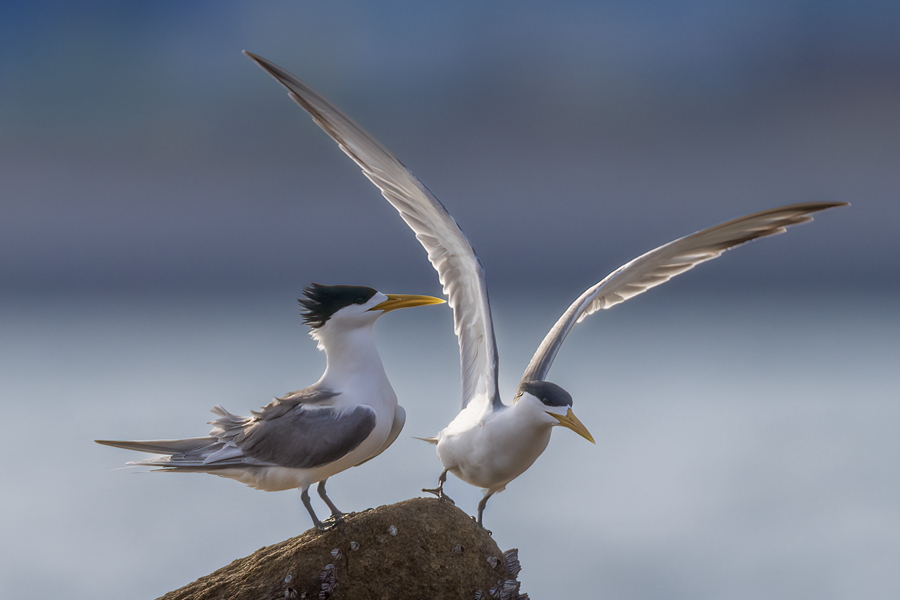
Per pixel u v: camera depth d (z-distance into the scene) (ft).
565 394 37.17
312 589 33.37
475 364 42.39
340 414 35.14
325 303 36.58
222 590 33.83
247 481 35.65
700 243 45.83
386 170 39.88
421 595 33.76
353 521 34.65
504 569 35.17
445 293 42.65
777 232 45.98
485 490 40.91
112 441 35.68
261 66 37.83
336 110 38.17
